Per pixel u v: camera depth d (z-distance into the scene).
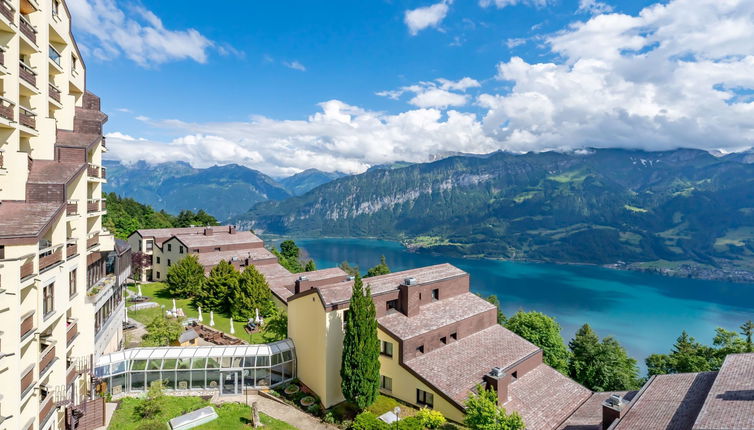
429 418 35.59
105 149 41.50
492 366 43.16
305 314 42.72
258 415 34.28
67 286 29.06
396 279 48.78
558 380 45.81
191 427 32.69
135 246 96.12
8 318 21.48
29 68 27.31
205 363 40.31
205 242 91.00
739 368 26.39
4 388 21.39
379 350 37.75
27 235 22.95
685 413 25.16
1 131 25.33
